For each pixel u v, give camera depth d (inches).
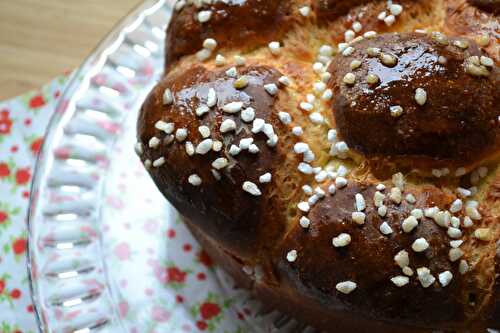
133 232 18.2
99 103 19.2
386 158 14.4
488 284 14.3
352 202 14.4
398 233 14.2
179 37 16.2
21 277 18.5
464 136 14.2
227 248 15.6
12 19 21.0
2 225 19.0
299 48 15.7
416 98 14.2
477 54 14.6
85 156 18.8
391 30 15.5
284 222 15.0
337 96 14.7
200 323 17.3
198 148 14.9
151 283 17.7
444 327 14.8
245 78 15.1
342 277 14.4
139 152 15.9
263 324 17.2
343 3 15.6
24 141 19.8
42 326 17.0
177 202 15.6
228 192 14.9
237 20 15.8
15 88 20.4
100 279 17.7
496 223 14.3
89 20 21.1
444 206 14.3
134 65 19.7
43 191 18.1
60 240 17.9
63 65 20.7
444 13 15.7
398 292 14.3
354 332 16.0
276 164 14.8
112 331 17.1
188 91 15.4
